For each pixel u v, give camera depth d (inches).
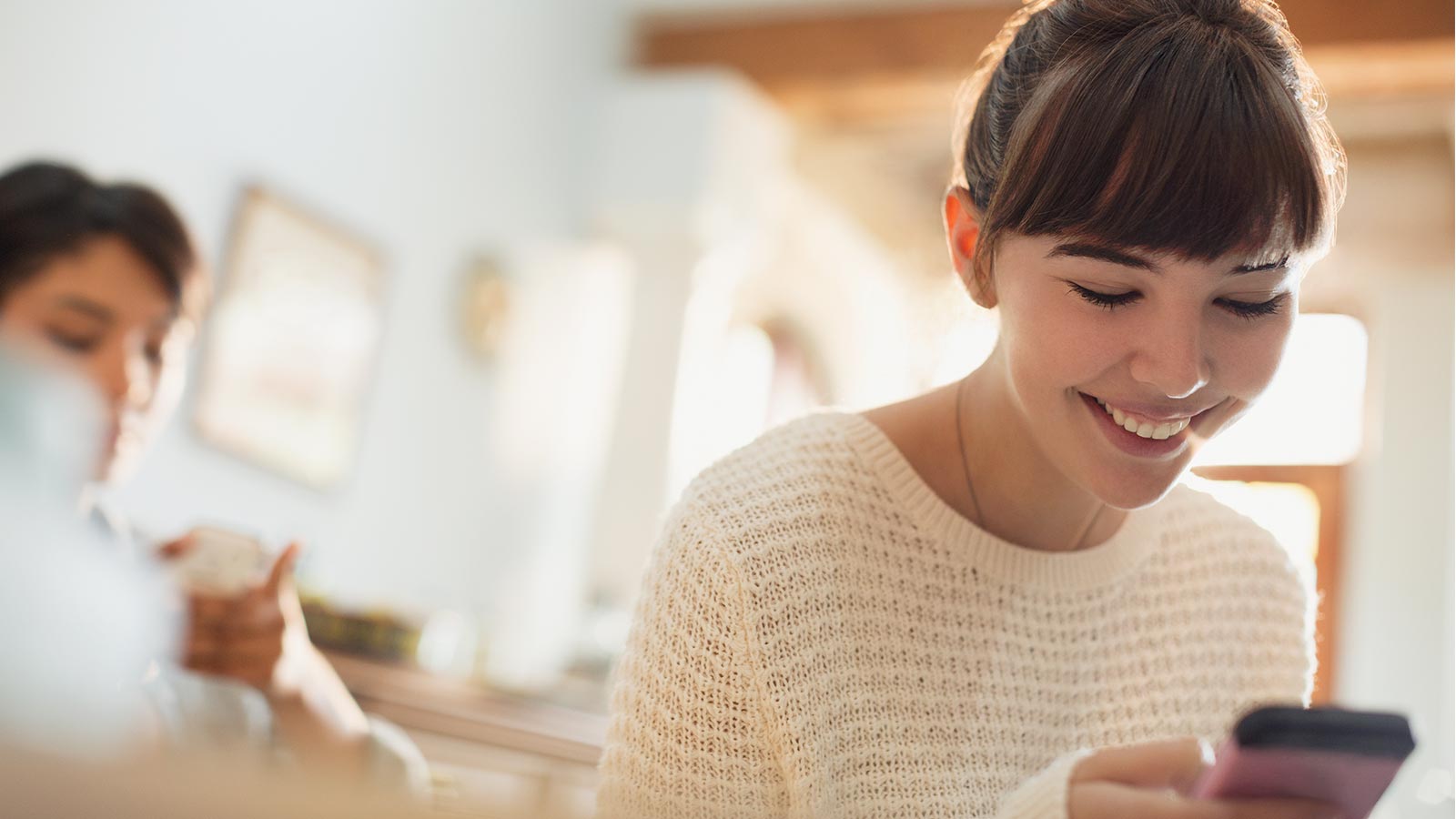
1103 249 30.4
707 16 253.9
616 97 250.1
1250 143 29.5
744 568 37.5
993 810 39.9
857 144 267.4
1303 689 46.8
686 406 253.8
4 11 141.6
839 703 38.4
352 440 192.1
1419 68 212.4
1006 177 32.6
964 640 40.6
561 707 136.9
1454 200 260.4
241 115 174.1
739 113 246.2
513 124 227.9
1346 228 274.1
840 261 319.9
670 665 37.1
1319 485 288.4
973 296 38.1
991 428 40.3
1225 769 22.2
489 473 222.1
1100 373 31.8
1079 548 42.8
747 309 303.7
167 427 160.4
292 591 48.7
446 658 143.0
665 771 36.6
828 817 37.6
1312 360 293.7
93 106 153.6
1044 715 41.8
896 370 341.1
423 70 207.6
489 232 222.8
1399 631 274.1
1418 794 184.4
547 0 235.3
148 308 57.3
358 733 46.5
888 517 40.2
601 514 245.8
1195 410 32.8
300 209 183.5
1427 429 278.8
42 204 54.5
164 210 58.0
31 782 5.2
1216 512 46.3
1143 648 43.4
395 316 200.8
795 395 324.8
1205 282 30.5
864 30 239.0
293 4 181.5
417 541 206.4
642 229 246.5
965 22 232.2
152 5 159.9
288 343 180.2
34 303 54.4
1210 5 32.0
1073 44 32.6
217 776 5.5
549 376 236.5
